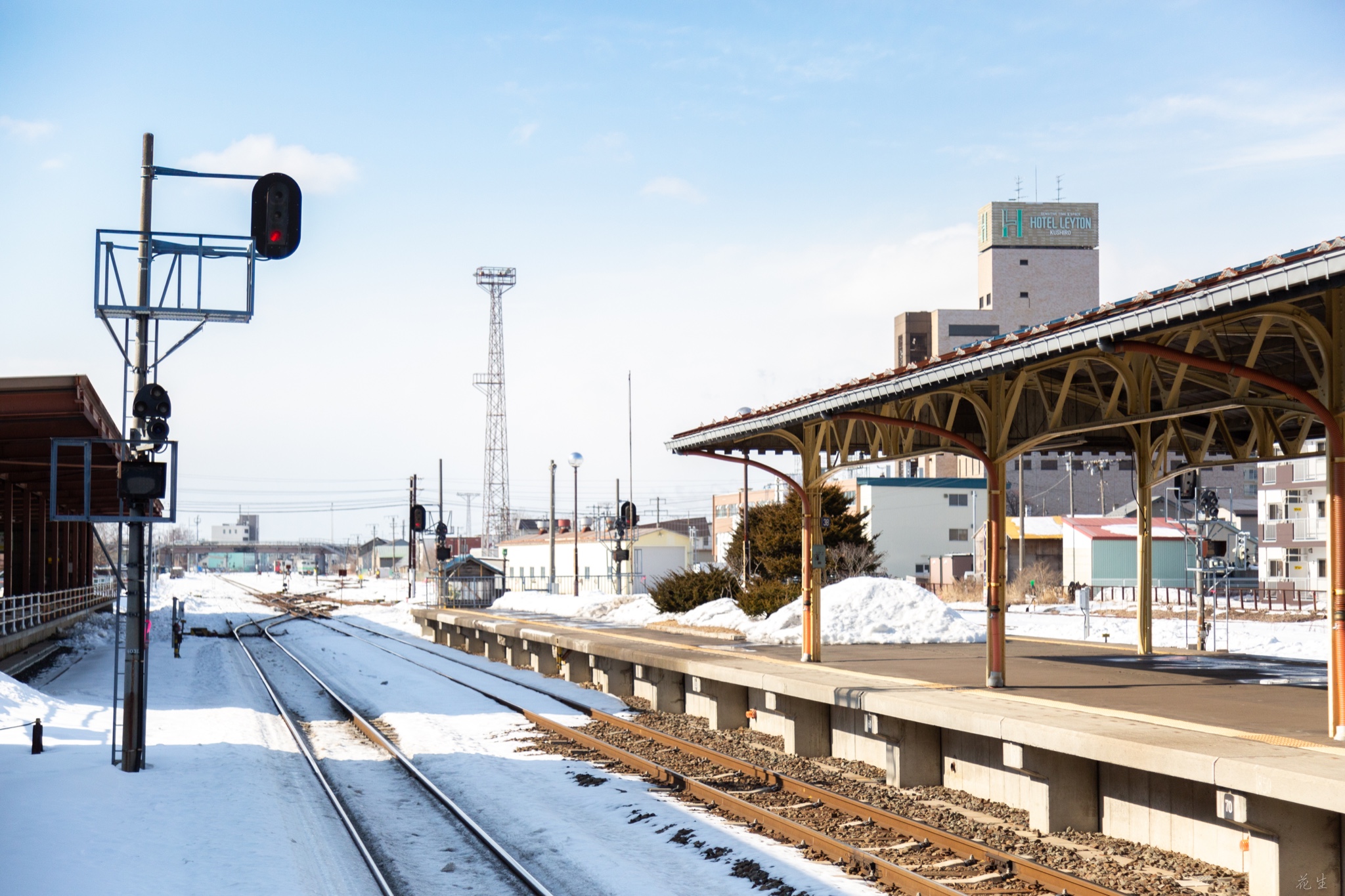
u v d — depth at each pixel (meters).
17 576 42.03
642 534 75.69
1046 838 11.73
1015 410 15.67
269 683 28.88
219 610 72.31
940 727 14.08
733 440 22.00
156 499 15.48
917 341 126.62
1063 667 18.28
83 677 28.89
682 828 12.04
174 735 18.86
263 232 14.34
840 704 15.31
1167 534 65.75
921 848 11.05
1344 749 9.96
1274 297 9.24
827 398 17.11
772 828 11.95
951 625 24.67
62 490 43.19
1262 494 63.88
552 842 11.81
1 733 18.27
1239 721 11.74
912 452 17.86
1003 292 120.88
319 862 11.10
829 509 45.47
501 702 24.06
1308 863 9.38
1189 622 39.03
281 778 15.37
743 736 19.06
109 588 66.06
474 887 10.42
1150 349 10.72
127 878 10.11
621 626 32.31
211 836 11.73
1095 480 101.94
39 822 11.94
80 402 20.84
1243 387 12.55
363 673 31.81
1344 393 10.18
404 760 16.78
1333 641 10.45
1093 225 121.31
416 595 84.56
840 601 26.11
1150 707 13.00
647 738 18.78
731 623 28.44
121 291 15.46
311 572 192.88
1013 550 72.81
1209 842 10.64
